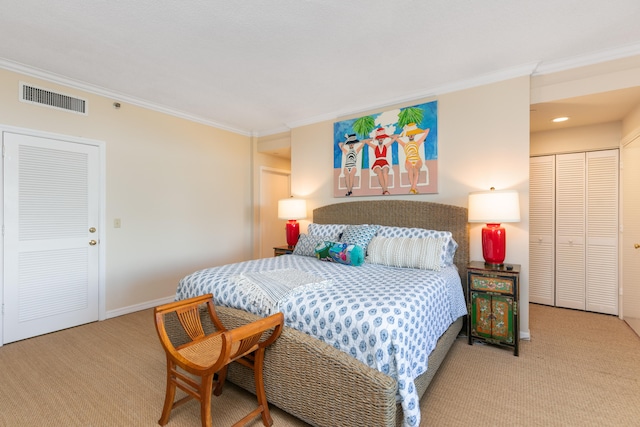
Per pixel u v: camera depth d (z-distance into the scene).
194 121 4.10
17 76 2.66
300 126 4.24
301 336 1.58
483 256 2.74
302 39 2.26
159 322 1.64
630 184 2.90
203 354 1.60
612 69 2.44
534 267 3.75
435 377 2.06
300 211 3.87
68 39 2.26
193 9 1.92
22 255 2.67
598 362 2.25
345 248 2.73
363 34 2.20
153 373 2.12
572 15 1.98
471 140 2.96
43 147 2.79
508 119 2.78
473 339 2.60
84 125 3.06
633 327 2.84
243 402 1.82
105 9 1.92
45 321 2.80
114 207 3.29
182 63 2.63
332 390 1.44
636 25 2.08
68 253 2.95
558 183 3.58
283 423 1.64
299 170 4.25
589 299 3.42
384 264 2.69
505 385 1.96
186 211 4.00
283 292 1.78
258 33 2.19
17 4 1.86
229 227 4.56
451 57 2.53
